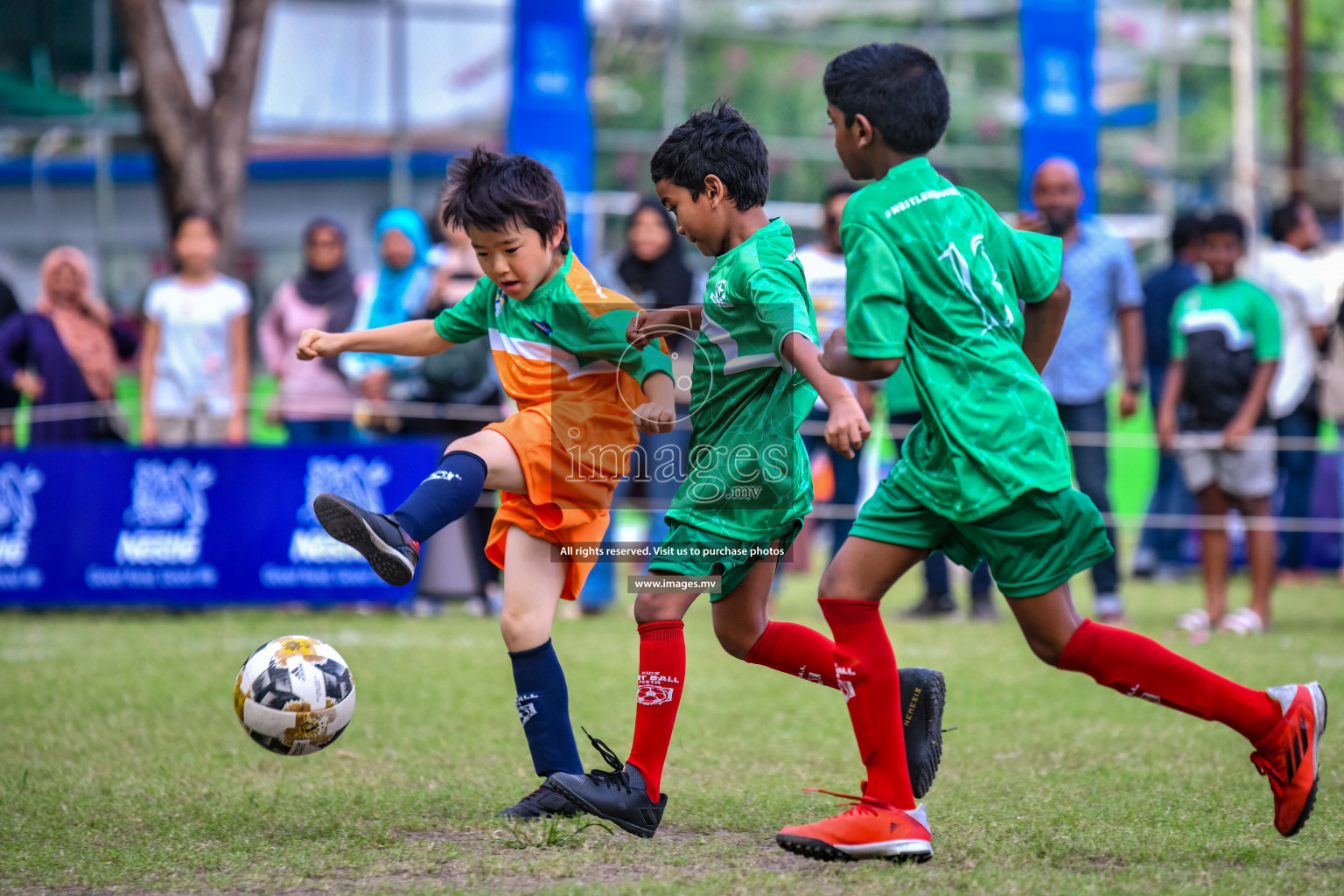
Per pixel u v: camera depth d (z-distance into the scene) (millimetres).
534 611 12570
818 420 28625
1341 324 32969
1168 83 53719
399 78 45812
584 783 11828
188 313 30234
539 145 35000
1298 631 26375
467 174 12516
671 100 52062
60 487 29578
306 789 13812
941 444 10680
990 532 10641
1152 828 12078
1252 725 10930
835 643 11258
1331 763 14922
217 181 43188
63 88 55375
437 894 9984
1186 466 26797
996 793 13688
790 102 59062
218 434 30406
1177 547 36062
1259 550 26672
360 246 63312
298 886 10383
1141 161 57125
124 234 63625
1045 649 10992
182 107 42781
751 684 20609
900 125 10953
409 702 19016
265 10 43844
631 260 27578
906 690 12398
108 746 16156
